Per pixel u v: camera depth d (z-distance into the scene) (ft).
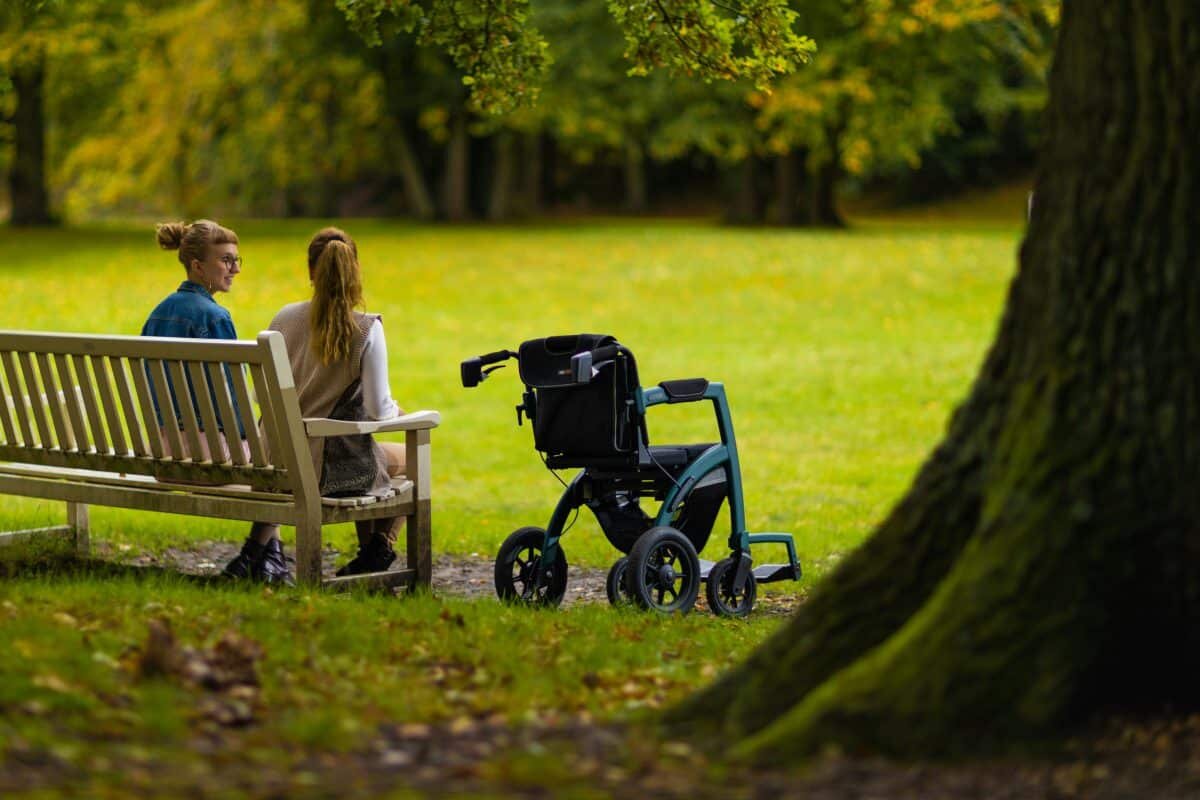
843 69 184.75
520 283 135.23
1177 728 19.63
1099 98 20.84
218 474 33.94
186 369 34.73
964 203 301.02
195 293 36.24
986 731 19.52
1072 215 20.97
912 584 21.40
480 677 24.70
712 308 122.42
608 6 42.29
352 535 48.83
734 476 36.06
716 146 207.00
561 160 313.73
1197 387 20.03
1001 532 20.33
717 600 35.78
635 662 26.78
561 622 30.50
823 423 78.48
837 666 21.21
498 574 34.91
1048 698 19.57
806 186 234.38
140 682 21.89
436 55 205.16
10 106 197.26
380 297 127.24
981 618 19.98
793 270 140.87
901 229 207.62
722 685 21.67
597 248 161.58
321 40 199.21
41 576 33.96
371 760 19.15
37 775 17.25
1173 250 20.27
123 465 35.65
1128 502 20.07
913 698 19.72
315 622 27.43
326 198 253.85
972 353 100.37
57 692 20.44
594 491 36.11
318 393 34.65
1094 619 19.83
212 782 17.44
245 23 194.90
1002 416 21.21
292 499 33.53
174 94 196.13
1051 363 20.76
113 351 34.58
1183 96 20.24
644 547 33.35
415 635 27.50
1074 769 18.85
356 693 22.76
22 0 47.62
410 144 229.66
